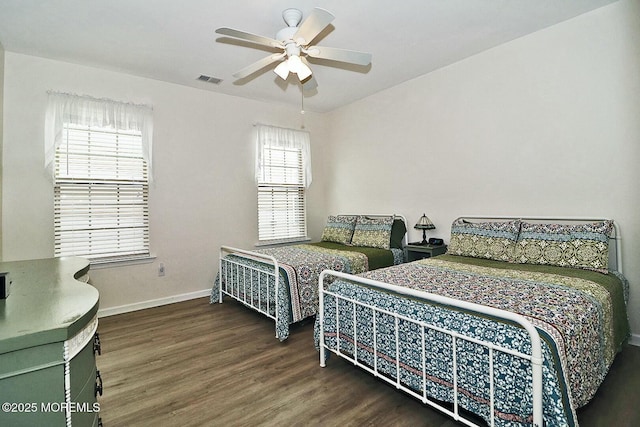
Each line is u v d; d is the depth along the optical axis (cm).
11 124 292
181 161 385
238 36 212
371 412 178
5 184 290
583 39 263
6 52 291
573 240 246
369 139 448
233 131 427
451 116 353
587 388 152
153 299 366
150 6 231
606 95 254
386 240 382
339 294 212
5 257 290
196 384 207
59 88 314
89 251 329
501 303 168
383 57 327
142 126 354
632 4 241
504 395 135
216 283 379
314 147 509
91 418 107
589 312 167
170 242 378
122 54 304
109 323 314
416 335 169
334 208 505
